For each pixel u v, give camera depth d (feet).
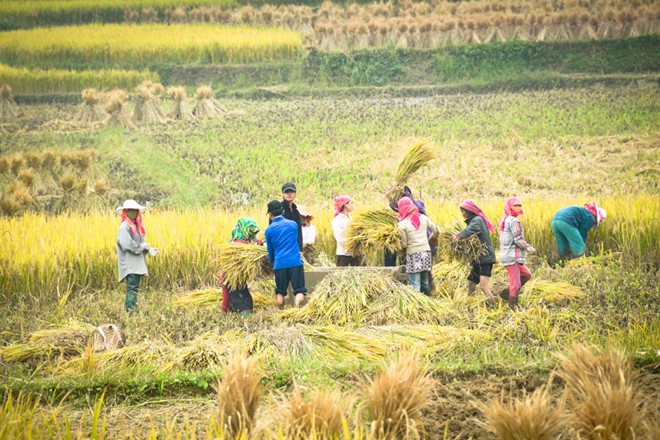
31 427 31.42
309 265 60.44
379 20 198.39
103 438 31.96
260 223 76.48
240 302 55.72
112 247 67.87
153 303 59.26
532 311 51.03
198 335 50.57
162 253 67.77
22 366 45.06
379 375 32.04
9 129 153.17
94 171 115.24
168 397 39.55
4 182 109.81
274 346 44.65
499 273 62.49
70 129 152.76
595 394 28.63
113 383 40.09
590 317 50.44
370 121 147.33
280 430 27.53
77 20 237.04
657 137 123.65
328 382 39.17
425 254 56.80
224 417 30.50
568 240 67.92
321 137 136.87
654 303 52.75
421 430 31.76
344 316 52.16
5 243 68.90
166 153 130.21
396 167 63.16
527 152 119.96
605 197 89.04
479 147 124.36
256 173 116.47
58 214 97.14
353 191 104.22
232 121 154.61
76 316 56.65
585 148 120.47
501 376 40.04
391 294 53.62
